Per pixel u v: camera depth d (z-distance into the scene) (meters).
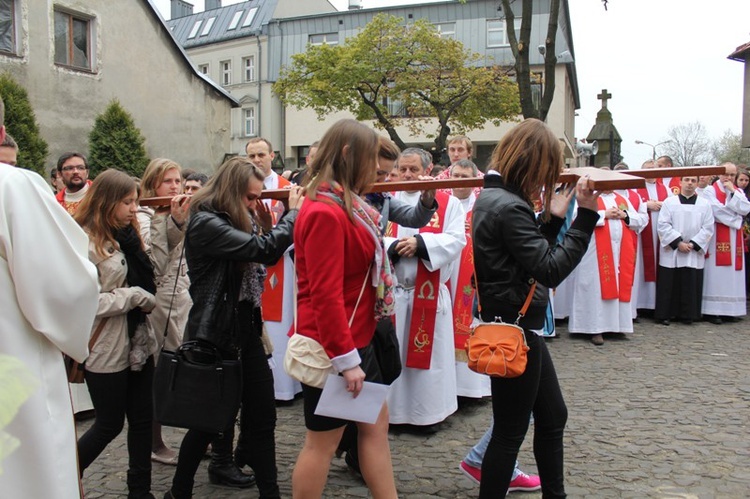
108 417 3.04
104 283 3.04
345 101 21.94
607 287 7.15
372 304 2.55
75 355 1.99
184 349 2.84
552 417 2.82
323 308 2.35
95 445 3.05
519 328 2.57
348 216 2.40
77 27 15.20
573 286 7.37
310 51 22.33
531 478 3.42
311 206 2.40
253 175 2.90
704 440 4.16
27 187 1.88
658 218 8.40
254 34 36.78
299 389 5.22
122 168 14.57
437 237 4.16
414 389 4.30
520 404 2.66
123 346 3.05
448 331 4.41
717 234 8.39
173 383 2.81
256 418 3.06
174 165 3.83
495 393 2.70
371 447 2.57
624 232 7.25
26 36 13.98
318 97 21.84
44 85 14.35
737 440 4.16
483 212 2.61
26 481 1.81
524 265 2.52
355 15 34.66
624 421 4.54
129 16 16.20
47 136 14.43
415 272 4.27
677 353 6.68
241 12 38.75
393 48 21.45
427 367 4.26
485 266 2.63
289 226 2.90
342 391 2.39
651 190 8.83
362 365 2.49
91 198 3.10
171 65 17.31
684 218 8.23
